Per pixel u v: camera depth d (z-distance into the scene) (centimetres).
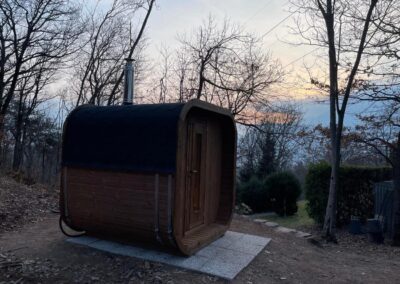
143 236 489
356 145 1070
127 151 490
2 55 1728
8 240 568
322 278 514
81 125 540
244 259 512
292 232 830
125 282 430
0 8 1656
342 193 1072
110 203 503
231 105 1930
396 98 913
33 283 423
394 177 923
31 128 2453
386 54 884
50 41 1806
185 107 469
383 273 580
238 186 1780
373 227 903
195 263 479
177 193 455
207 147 595
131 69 703
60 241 557
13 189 941
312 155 1595
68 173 546
